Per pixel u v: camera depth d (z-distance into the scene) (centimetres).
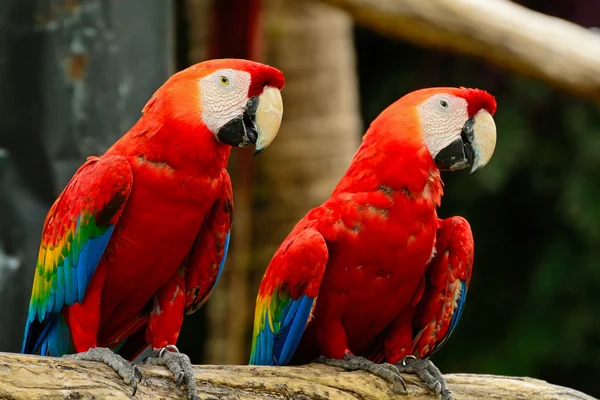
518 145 1758
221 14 1188
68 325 745
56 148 909
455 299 805
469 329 1867
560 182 1802
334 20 1391
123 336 801
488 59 1291
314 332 788
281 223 1362
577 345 1772
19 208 903
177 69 1744
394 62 1914
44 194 910
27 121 905
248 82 722
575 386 1836
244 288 1366
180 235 729
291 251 750
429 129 770
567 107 1767
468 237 802
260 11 1205
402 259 758
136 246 723
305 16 1367
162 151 711
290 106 1364
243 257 1359
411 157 758
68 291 723
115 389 621
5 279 898
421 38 1264
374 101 1911
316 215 775
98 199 705
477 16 1252
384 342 819
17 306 904
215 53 1201
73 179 745
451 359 1859
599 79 1294
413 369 775
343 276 762
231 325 1373
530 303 1828
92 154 917
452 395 753
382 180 758
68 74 912
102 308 750
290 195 1360
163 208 717
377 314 780
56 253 733
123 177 705
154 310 766
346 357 766
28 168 908
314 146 1366
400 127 766
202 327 1873
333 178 1372
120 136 930
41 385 595
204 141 713
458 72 1855
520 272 1866
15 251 902
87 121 916
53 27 909
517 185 1847
